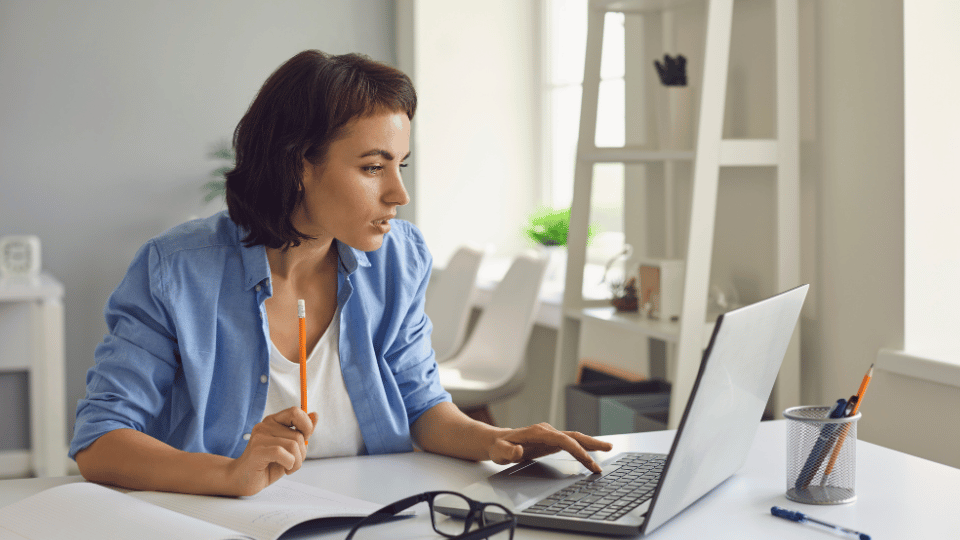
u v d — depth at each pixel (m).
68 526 0.77
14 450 3.23
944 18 1.56
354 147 0.98
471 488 0.94
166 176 3.73
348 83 0.97
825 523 0.84
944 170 1.58
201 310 1.07
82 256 3.64
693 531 0.82
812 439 0.91
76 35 3.58
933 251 1.58
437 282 3.19
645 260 2.07
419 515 0.88
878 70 1.60
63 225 3.61
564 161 3.64
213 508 0.84
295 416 0.89
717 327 0.74
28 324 2.98
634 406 2.03
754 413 0.96
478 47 3.74
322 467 1.10
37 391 2.98
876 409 1.64
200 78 3.76
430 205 3.72
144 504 0.80
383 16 3.99
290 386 1.13
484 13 3.74
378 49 4.00
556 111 3.69
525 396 3.28
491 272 3.49
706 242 1.77
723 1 1.73
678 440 0.75
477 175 3.78
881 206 1.61
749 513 0.88
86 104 3.61
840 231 1.72
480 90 3.75
